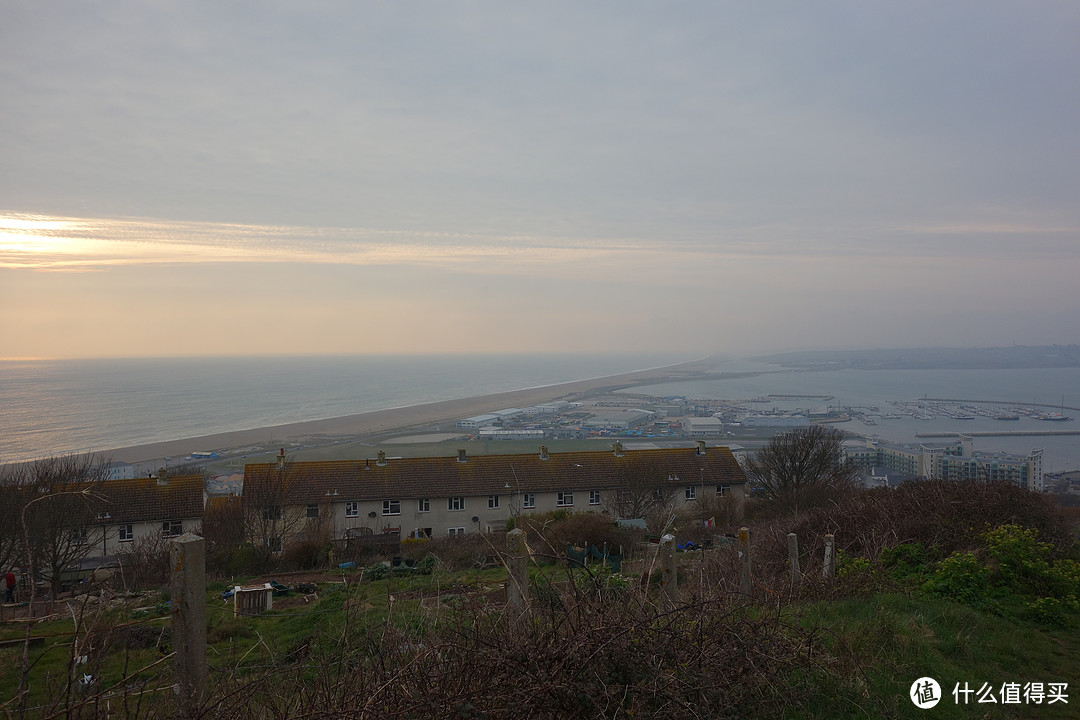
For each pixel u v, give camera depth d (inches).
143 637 343.3
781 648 218.5
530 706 164.6
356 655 212.8
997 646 282.5
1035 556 379.6
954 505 512.4
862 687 217.9
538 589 235.3
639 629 191.9
